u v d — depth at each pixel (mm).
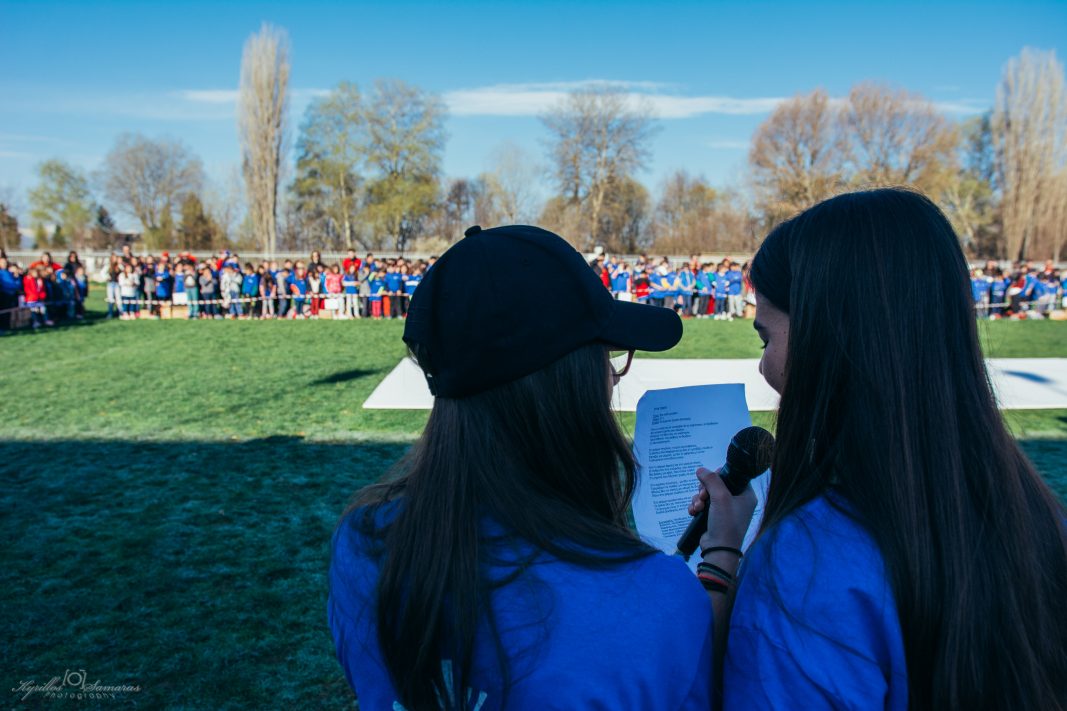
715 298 20312
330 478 5520
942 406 840
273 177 40812
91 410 7852
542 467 879
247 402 8242
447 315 866
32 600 3643
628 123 49969
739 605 870
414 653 801
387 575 848
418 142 47031
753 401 7812
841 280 888
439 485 855
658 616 781
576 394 881
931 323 858
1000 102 43688
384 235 48094
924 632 800
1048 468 5652
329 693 2949
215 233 49250
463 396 872
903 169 37531
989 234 46906
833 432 902
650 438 1392
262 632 3373
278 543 4328
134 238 56312
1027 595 822
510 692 750
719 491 1136
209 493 5184
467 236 946
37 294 16094
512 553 811
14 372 10250
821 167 38688
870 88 37562
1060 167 42000
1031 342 13734
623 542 849
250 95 39875
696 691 794
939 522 815
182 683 3000
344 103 45906
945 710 798
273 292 19391
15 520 4672
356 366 10781
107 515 4762
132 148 55406
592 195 51031
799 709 779
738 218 45625
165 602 3629
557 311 858
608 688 739
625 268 21766
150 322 17484
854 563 811
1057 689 833
